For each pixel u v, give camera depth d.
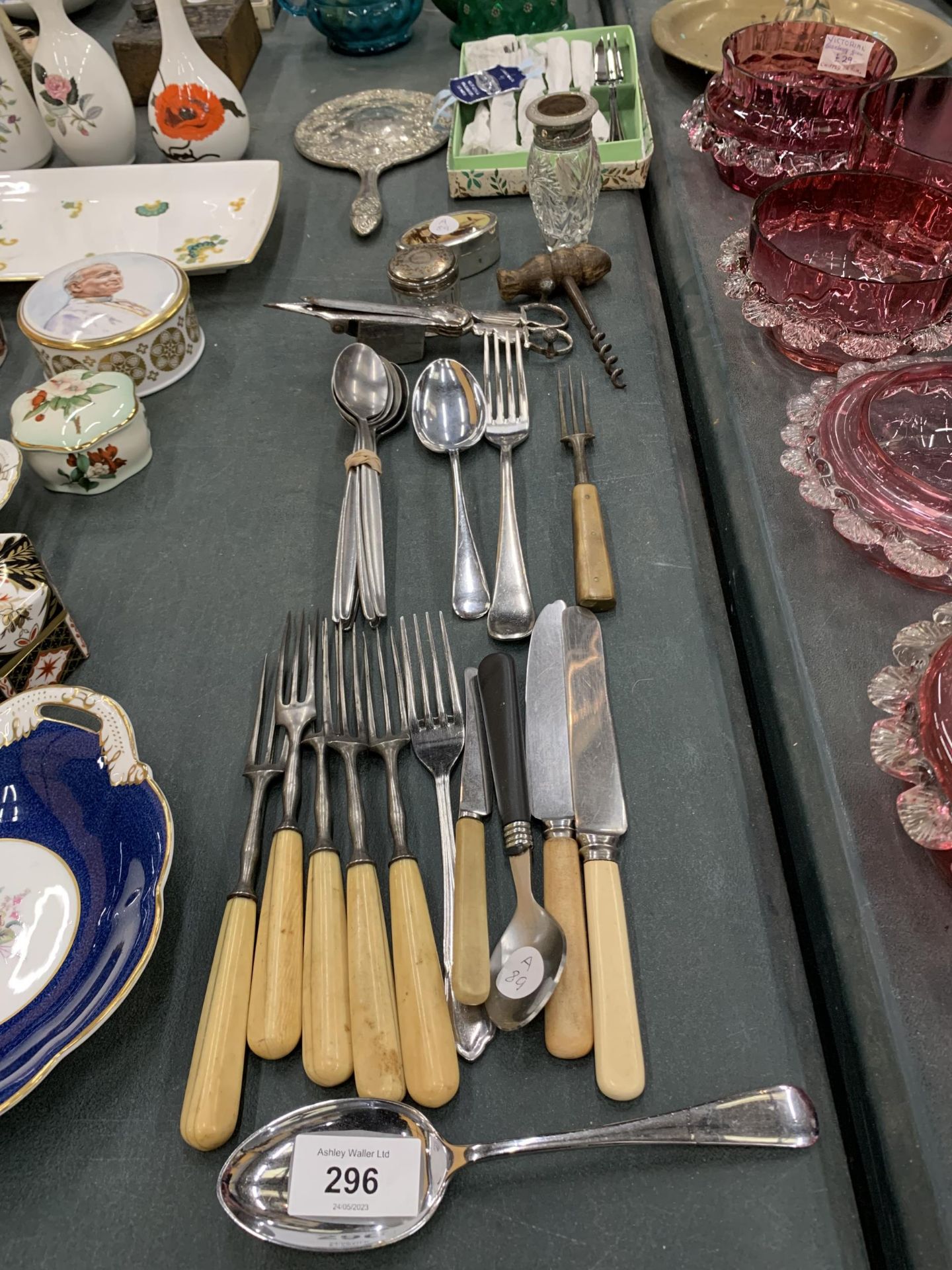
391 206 1.27
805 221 0.99
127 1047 0.55
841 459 0.74
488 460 0.91
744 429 0.87
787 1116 0.49
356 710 0.70
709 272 1.04
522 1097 0.51
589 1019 0.52
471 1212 0.48
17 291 1.21
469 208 1.24
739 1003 0.55
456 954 0.53
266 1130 0.49
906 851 0.59
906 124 1.09
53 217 1.25
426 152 1.34
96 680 0.76
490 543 0.83
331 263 1.19
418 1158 0.48
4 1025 0.54
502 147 1.25
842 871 0.59
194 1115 0.49
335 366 0.98
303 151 1.37
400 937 0.55
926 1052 0.51
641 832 0.62
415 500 0.88
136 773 0.61
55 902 0.59
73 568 0.86
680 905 0.59
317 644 0.77
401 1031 0.52
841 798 0.62
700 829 0.62
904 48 1.28
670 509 0.83
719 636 0.76
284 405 1.01
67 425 0.88
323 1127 0.49
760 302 0.91
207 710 0.73
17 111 1.34
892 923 0.56
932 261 0.93
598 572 0.76
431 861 0.62
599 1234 0.47
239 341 1.09
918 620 0.70
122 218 1.24
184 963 0.59
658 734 0.67
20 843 0.62
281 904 0.57
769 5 1.42
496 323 1.01
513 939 0.54
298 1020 0.53
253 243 1.14
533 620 0.75
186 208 1.24
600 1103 0.51
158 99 1.28
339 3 1.55
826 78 1.18
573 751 0.65
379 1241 0.46
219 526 0.88
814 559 0.76
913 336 0.85
